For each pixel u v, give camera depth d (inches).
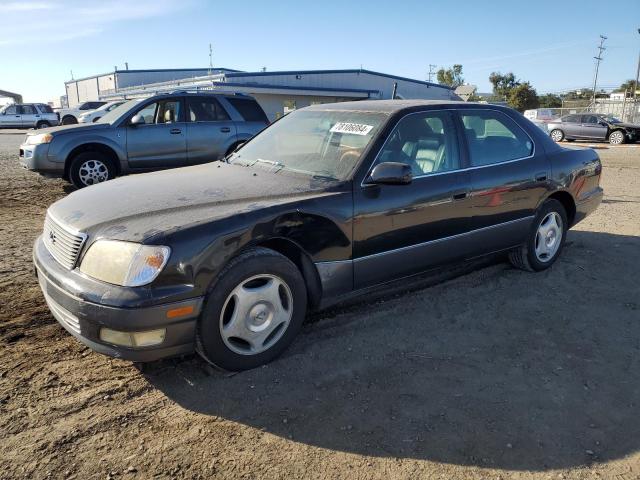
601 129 1005.8
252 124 411.8
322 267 138.6
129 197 138.8
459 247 170.2
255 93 1310.3
